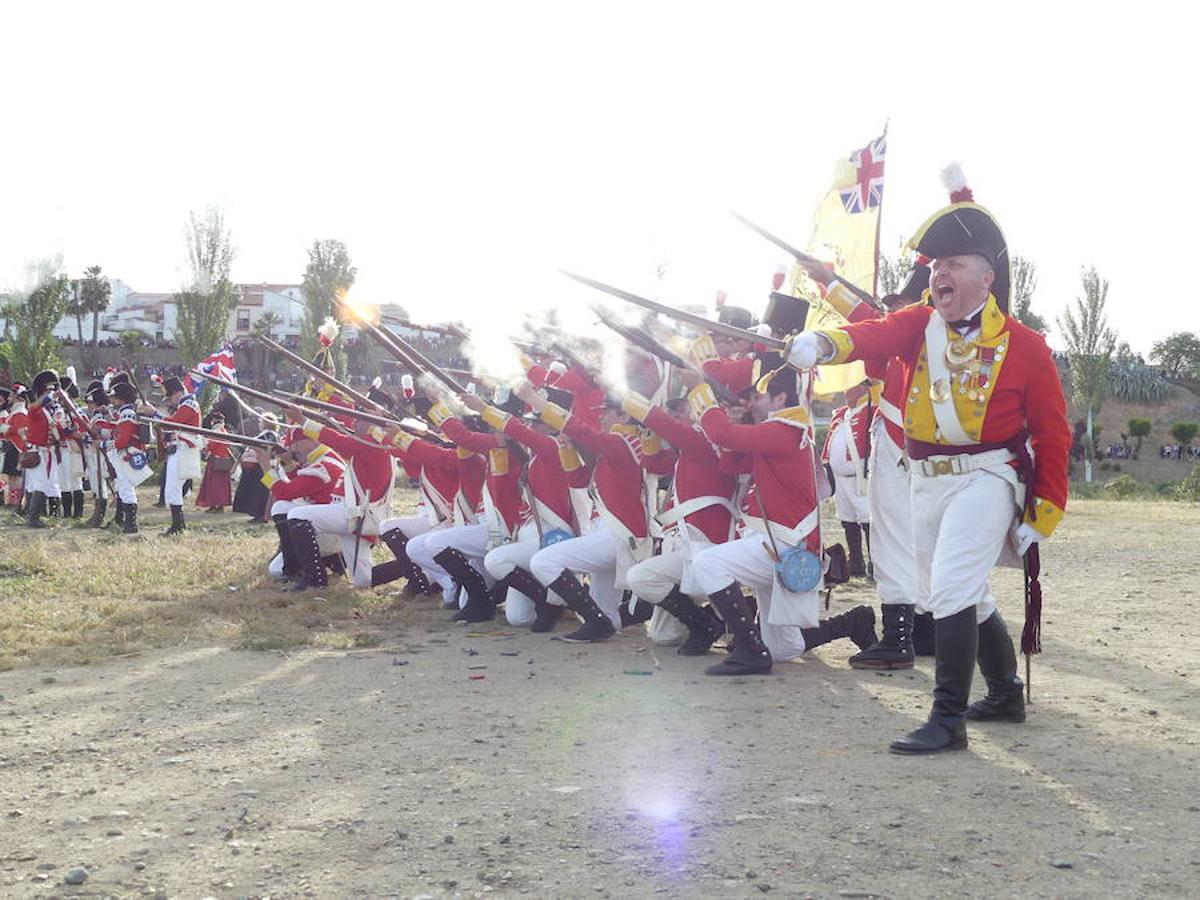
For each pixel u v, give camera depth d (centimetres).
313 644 779
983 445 516
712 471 714
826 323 878
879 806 430
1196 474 2864
